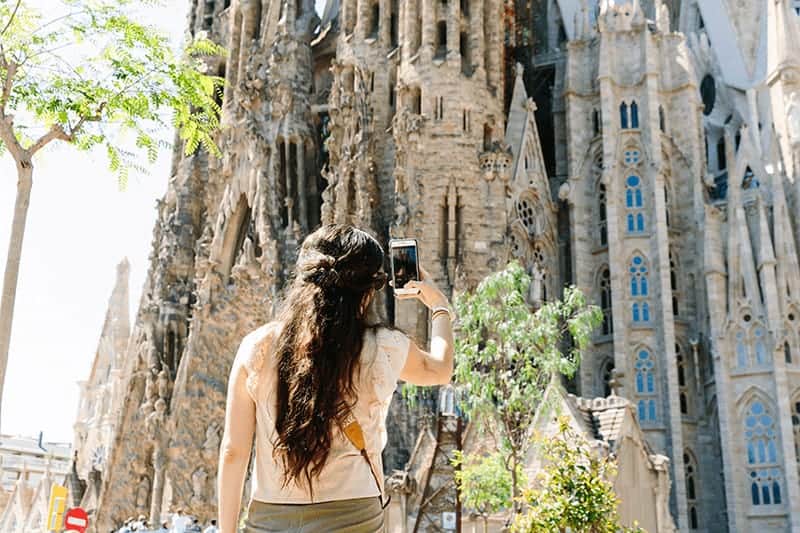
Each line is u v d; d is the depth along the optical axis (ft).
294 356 13.89
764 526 171.12
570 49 214.07
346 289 14.55
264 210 212.43
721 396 179.83
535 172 204.64
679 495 173.78
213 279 217.97
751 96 212.64
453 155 193.88
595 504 82.94
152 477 217.97
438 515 138.00
